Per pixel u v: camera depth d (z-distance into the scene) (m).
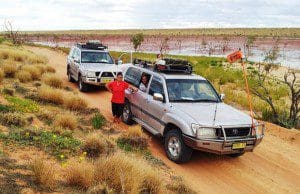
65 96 12.47
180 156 8.23
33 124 9.34
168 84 9.42
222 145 7.83
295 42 90.62
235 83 22.94
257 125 8.26
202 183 7.57
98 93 16.66
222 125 7.89
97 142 7.79
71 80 19.06
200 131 7.79
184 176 7.73
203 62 35.31
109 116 12.26
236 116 8.49
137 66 11.49
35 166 6.02
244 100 16.41
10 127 8.55
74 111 11.84
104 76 16.39
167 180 7.20
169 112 8.77
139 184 6.14
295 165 9.20
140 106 10.36
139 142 9.00
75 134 9.31
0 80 14.06
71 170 6.24
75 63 17.77
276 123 13.25
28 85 14.90
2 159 6.51
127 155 7.30
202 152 9.41
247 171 8.49
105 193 5.61
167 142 8.66
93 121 10.49
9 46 34.31
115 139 9.25
